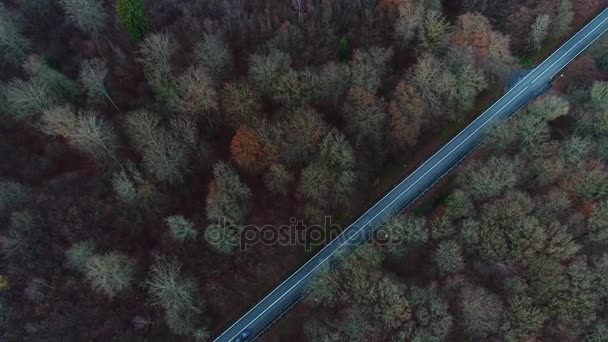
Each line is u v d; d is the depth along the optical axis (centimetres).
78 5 7138
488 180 6625
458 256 6191
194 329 6328
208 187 6675
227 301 6712
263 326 6775
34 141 7094
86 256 5944
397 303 5791
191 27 7612
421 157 8056
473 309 5769
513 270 6178
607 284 5878
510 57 7781
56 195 6488
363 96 6894
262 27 7650
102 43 7469
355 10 8000
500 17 8512
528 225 6175
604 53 8800
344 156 6738
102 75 6581
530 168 6869
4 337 5678
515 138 7244
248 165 6669
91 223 6334
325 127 6838
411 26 7450
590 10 9344
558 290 5903
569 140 6938
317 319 6219
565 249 6031
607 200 6284
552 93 8525
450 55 7438
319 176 6600
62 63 7619
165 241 6462
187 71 6606
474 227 6425
